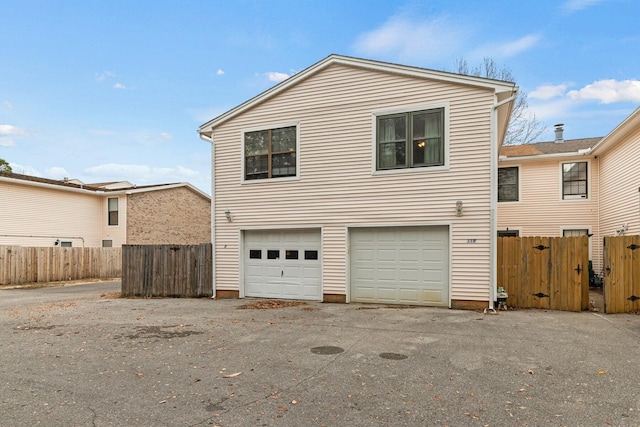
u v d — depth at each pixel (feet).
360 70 33.40
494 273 28.71
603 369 15.15
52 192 70.23
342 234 33.35
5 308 32.65
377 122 32.68
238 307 31.53
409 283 31.40
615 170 44.34
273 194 36.06
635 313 26.71
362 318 25.85
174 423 10.90
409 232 31.60
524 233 52.75
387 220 31.91
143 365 16.29
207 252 38.55
